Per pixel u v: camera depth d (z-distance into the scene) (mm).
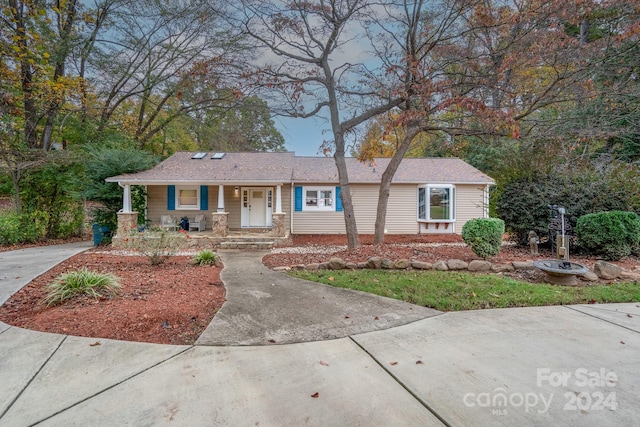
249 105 9391
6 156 10445
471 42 8344
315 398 2238
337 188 13391
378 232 8875
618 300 4445
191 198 13023
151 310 3830
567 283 5234
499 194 9422
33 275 5645
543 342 3111
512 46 7695
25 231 10930
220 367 2682
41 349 2957
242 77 8328
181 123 20250
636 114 8656
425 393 2279
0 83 9641
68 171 11984
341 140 8781
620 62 8172
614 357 2793
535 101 7777
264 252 9500
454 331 3420
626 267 6113
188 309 3965
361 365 2707
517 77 8352
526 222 7895
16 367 2641
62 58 11859
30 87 10461
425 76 7586
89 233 13289
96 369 2629
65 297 4090
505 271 6133
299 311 4082
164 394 2289
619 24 8250
